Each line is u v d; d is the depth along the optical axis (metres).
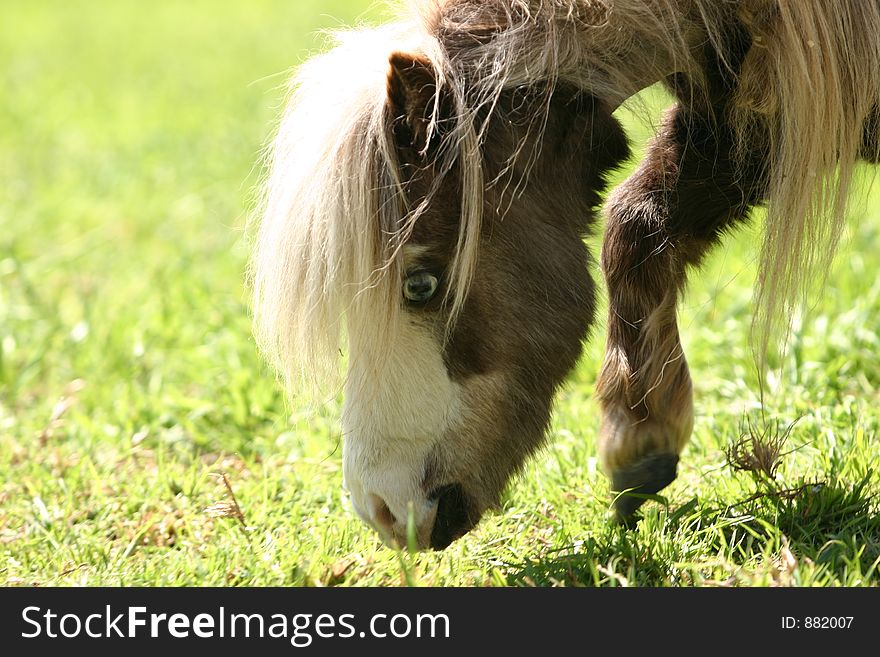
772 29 3.79
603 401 4.28
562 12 3.72
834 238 4.00
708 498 4.57
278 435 5.88
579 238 3.95
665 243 4.15
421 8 3.79
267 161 4.12
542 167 3.81
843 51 3.84
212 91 16.95
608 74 3.81
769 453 4.41
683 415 4.31
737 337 6.58
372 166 3.51
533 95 3.73
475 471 3.83
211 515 4.59
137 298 8.32
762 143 4.06
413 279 3.63
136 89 17.56
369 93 3.57
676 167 4.14
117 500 5.02
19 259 8.99
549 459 5.13
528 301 3.79
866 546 4.11
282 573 4.14
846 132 3.92
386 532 3.85
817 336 6.25
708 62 4.01
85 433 5.91
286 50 19.91
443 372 3.74
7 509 5.00
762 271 4.01
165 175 12.12
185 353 6.88
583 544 4.18
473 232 3.53
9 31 24.59
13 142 14.27
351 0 25.59
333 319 3.54
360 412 3.76
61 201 11.30
